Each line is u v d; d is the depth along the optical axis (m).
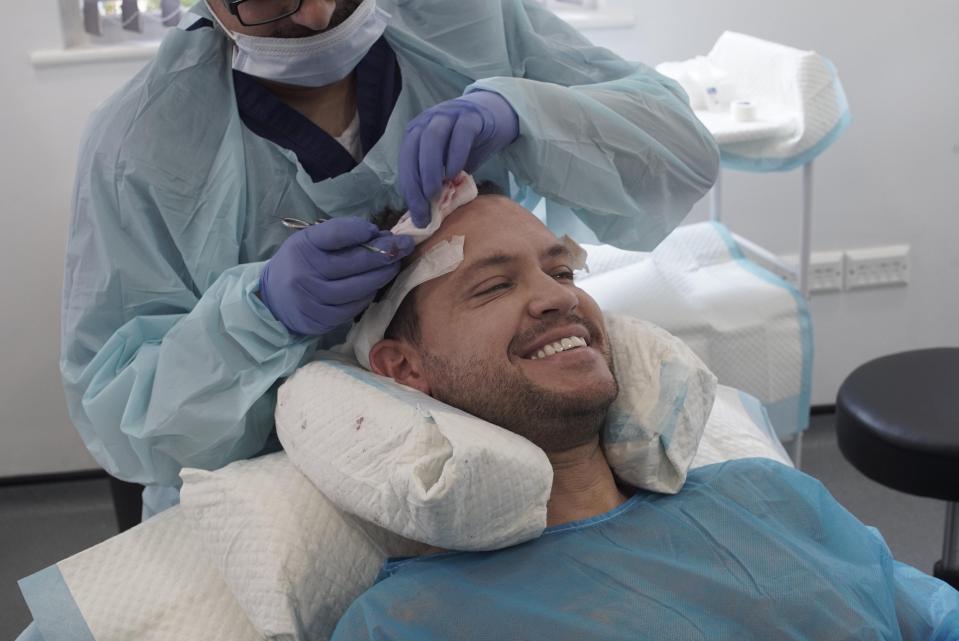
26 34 2.61
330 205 1.43
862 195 2.99
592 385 1.22
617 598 1.14
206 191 1.39
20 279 2.78
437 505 1.06
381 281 1.28
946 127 2.95
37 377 2.88
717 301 2.32
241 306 1.30
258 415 1.39
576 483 1.28
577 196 1.46
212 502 1.25
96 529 2.77
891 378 2.06
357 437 1.19
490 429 1.14
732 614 1.14
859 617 1.17
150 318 1.38
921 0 2.83
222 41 1.43
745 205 2.98
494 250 1.27
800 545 1.23
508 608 1.12
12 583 2.55
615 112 1.46
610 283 2.34
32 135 2.68
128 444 1.40
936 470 1.85
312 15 1.25
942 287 3.10
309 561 1.21
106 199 1.36
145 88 1.38
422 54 1.53
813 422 3.13
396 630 1.11
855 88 2.90
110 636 1.25
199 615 1.27
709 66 2.56
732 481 1.30
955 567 2.16
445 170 1.27
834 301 3.08
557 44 1.62
